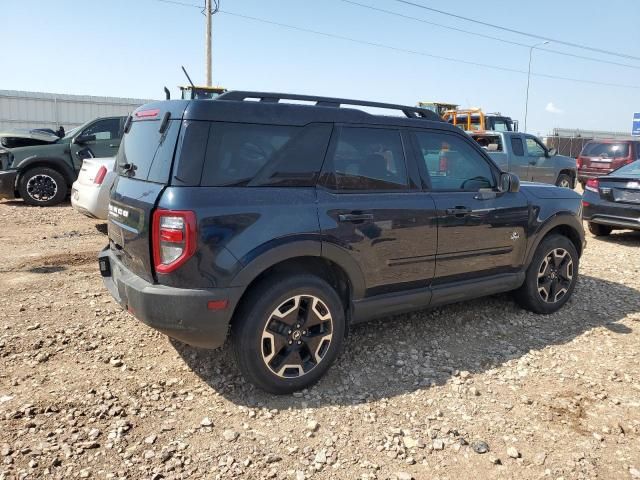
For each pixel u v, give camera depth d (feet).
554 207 16.07
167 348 13.38
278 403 11.10
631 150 52.13
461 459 9.48
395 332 14.87
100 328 14.47
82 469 8.83
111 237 12.62
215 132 10.44
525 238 15.39
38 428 9.86
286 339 11.18
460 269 14.06
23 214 32.73
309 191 11.39
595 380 12.46
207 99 10.62
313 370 11.57
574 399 11.58
